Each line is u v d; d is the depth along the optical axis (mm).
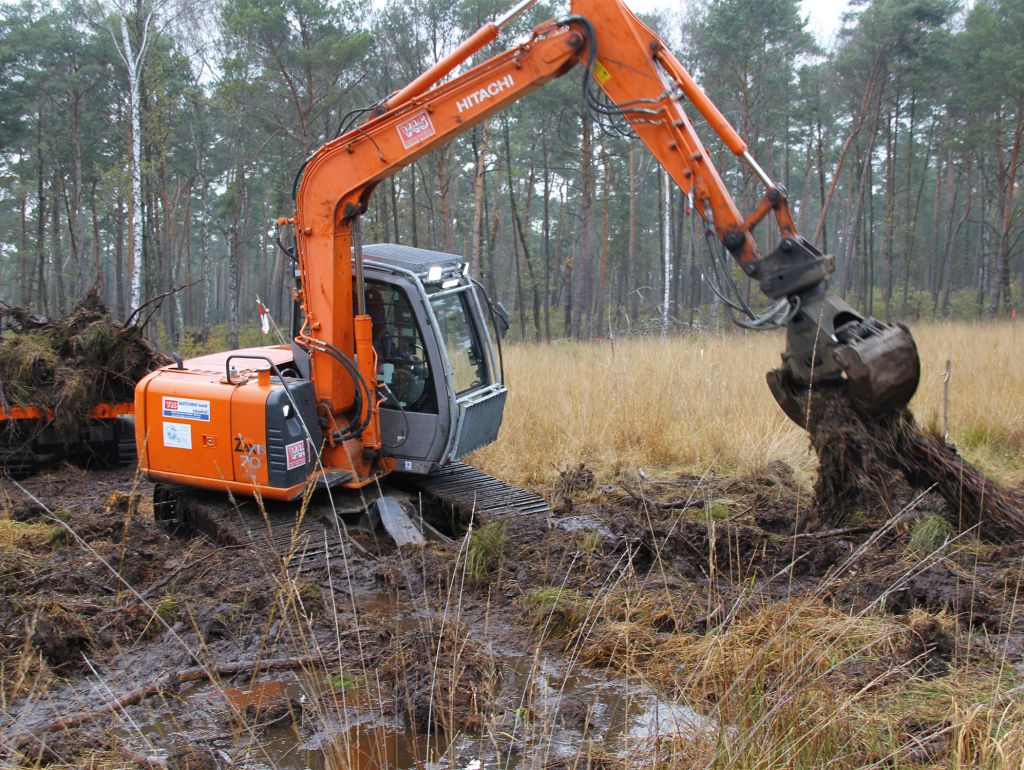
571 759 4070
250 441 7102
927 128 42625
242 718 4164
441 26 29422
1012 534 6320
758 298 31859
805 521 6805
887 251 37312
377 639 5316
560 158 40156
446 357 7371
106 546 6770
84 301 10688
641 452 10172
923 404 11211
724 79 34781
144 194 28781
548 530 6953
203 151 40156
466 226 38781
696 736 3883
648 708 4535
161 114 27000
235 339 30484
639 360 13852
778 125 41594
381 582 6285
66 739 4254
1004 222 34281
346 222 7262
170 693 4777
